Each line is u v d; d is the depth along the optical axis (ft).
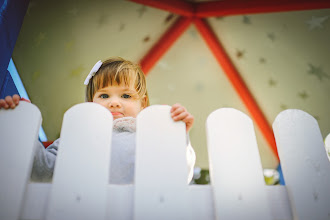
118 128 3.94
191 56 8.57
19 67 7.36
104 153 2.35
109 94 4.83
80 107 2.50
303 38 7.79
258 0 6.98
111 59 5.29
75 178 2.24
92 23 7.41
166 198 2.22
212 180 2.36
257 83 8.69
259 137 9.39
